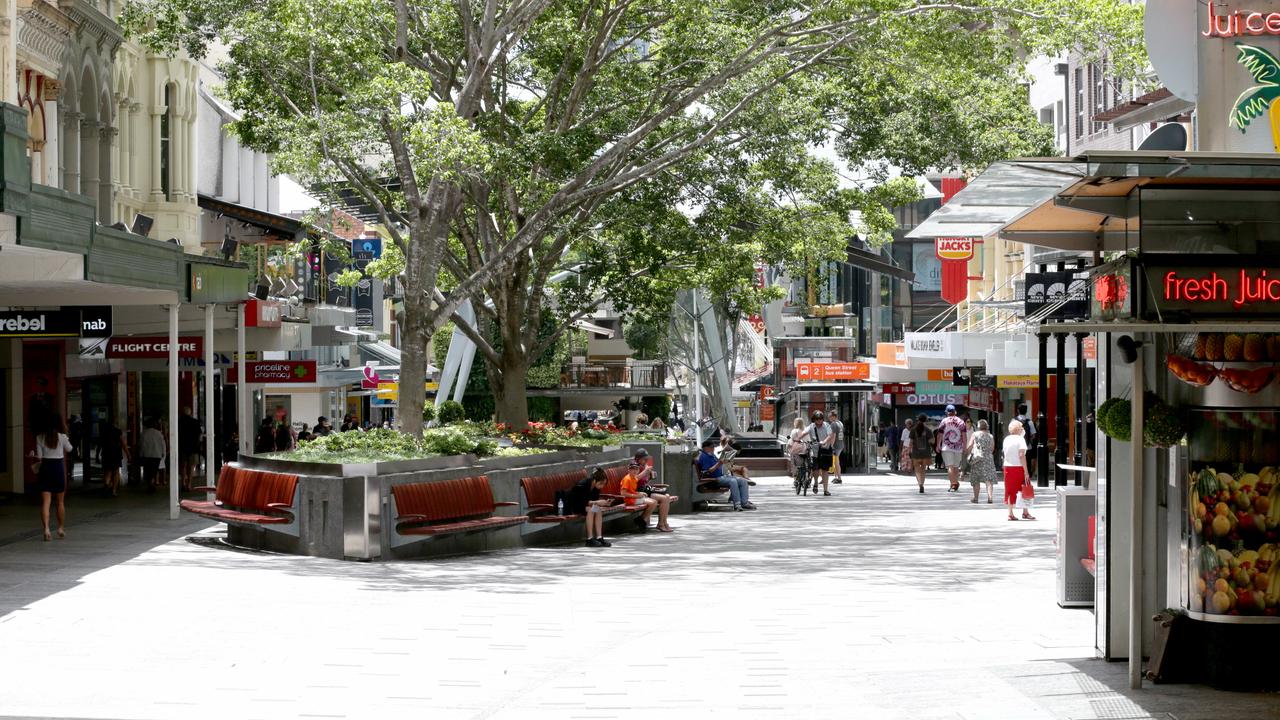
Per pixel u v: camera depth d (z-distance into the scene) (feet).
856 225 113.09
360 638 41.98
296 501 65.10
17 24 84.69
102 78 102.37
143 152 113.29
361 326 202.28
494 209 110.32
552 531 74.28
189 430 108.68
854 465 166.40
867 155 94.12
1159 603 37.47
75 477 112.47
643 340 246.06
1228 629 34.09
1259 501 34.12
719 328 171.32
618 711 32.65
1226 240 33.35
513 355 106.63
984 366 144.87
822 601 50.49
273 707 32.81
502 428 96.84
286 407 193.88
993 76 88.33
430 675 36.65
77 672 36.42
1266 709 32.24
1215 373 34.14
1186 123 94.89
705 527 86.33
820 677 36.40
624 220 105.81
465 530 65.98
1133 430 34.24
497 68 99.09
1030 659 38.50
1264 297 32.86
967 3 80.53
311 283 163.84
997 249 166.30
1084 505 46.91
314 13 78.59
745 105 88.69
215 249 130.41
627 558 66.59
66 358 103.04
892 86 91.66
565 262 122.42
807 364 166.30
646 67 102.17
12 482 98.48
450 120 71.82
